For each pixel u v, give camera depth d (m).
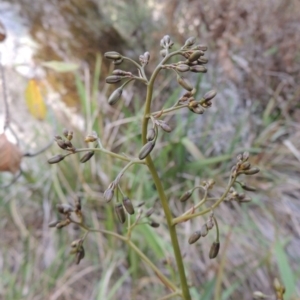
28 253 0.48
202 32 0.60
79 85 0.51
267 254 0.41
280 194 0.53
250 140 0.59
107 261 0.45
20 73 0.55
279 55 0.60
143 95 0.59
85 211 0.50
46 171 0.54
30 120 0.57
